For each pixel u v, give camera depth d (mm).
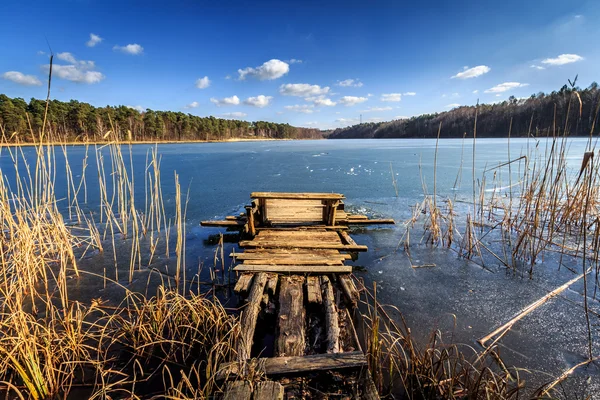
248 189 11367
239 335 2789
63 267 3939
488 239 6020
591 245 4977
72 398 2482
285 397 2244
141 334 2963
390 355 2576
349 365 2457
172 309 3186
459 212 7895
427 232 6500
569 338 3115
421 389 2381
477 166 16125
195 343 3059
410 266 4891
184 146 44500
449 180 12508
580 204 5855
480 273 4613
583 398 2402
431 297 3941
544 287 4145
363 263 5043
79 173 15312
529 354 2896
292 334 2906
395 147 35094
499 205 8297
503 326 3311
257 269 4238
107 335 2953
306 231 6219
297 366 2453
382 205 8883
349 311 3590
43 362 2766
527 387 2506
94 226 6652
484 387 2217
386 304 3770
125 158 23188
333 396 2254
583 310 3594
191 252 5586
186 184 12445
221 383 2383
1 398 2471
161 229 6926
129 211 8352
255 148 38531
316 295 3580
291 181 12992
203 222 7016
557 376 2623
